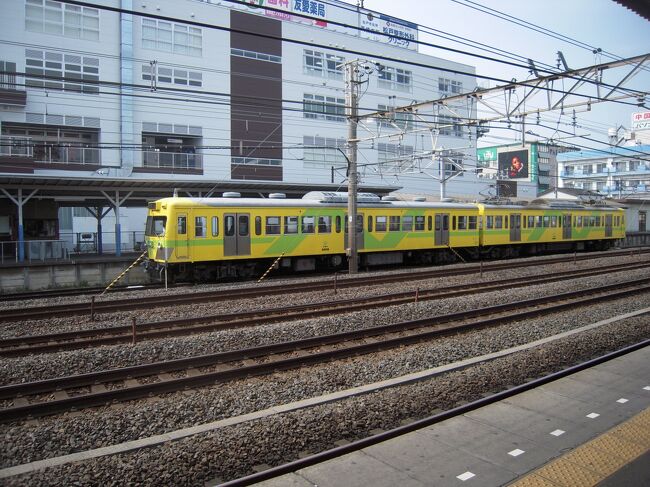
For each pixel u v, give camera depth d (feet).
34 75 50.78
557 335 39.24
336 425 22.80
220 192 104.99
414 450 19.62
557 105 57.11
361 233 86.22
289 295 58.23
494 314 48.85
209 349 35.70
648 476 17.29
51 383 28.55
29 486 17.39
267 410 24.73
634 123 230.48
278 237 77.10
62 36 108.78
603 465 18.04
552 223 119.85
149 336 39.50
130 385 29.81
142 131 118.11
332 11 144.36
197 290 62.13
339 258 85.40
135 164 116.88
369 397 26.11
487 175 208.13
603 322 43.65
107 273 81.87
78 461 19.47
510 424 21.98
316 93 140.87
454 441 20.35
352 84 75.87
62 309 50.49
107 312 49.93
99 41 112.47
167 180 91.66
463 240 101.24
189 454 19.81
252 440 21.18
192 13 122.93
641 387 26.43
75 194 97.04
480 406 24.12
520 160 188.55
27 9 105.50
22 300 58.13
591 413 23.07
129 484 17.94
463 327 42.29
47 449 21.42
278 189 110.01
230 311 49.67
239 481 17.53
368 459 18.97
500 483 17.02
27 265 76.07
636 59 49.83
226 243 72.54
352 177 78.59
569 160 240.12
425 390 26.96
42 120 107.24
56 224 107.34
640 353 32.91
